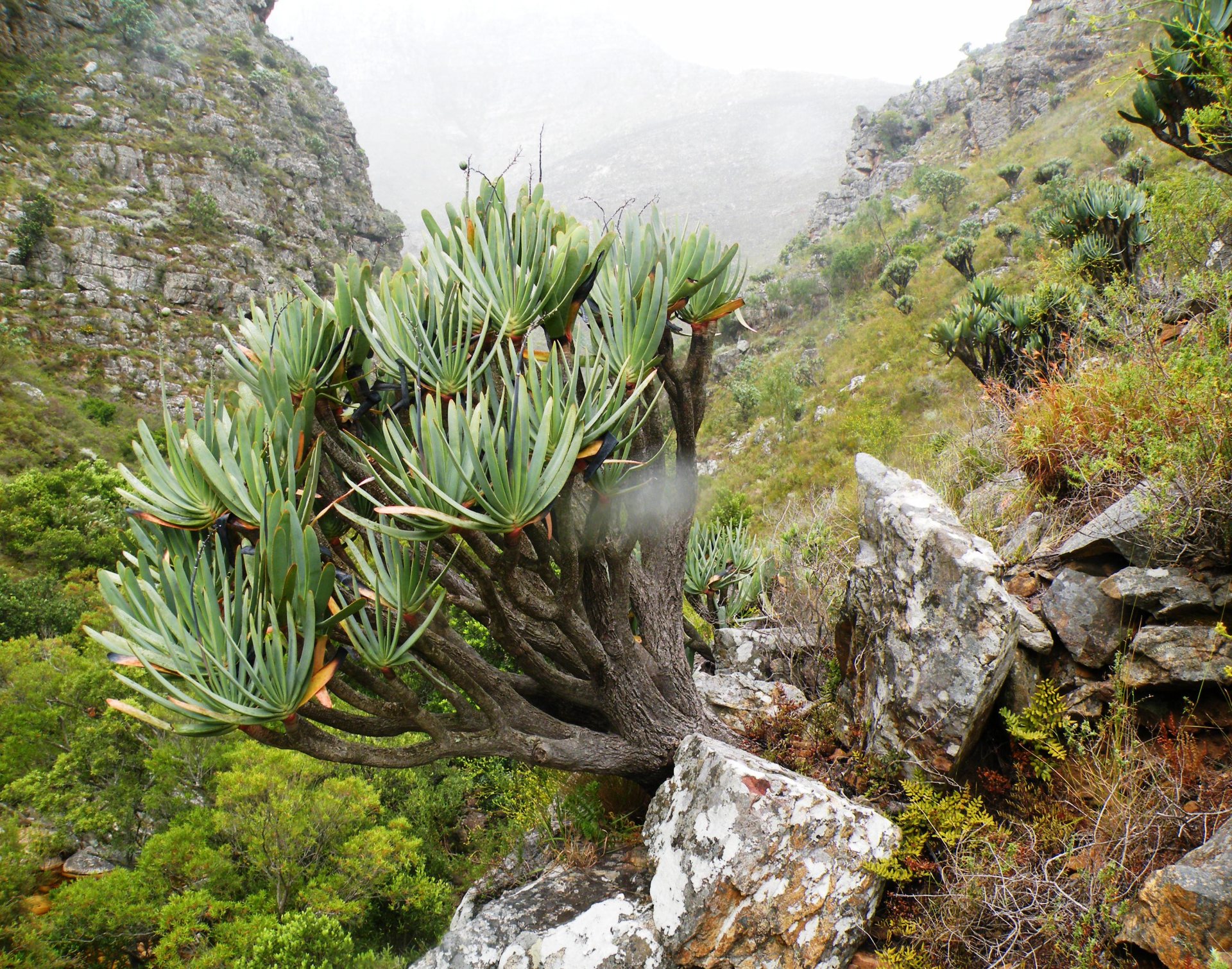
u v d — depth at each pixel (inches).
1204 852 80.5
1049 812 105.6
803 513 297.9
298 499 99.3
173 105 3193.9
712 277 114.4
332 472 112.3
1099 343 184.5
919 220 1540.4
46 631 965.8
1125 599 115.0
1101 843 92.0
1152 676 106.9
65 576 1190.9
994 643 111.3
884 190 2356.1
